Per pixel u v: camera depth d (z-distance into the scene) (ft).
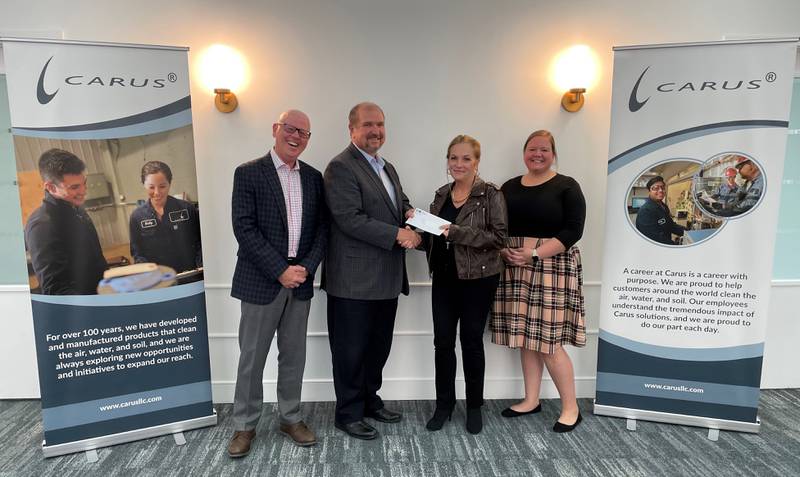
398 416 8.09
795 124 8.82
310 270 6.90
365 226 6.70
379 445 7.34
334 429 7.83
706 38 8.27
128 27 7.91
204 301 7.68
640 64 7.32
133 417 7.41
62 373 6.98
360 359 7.34
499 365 9.00
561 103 8.39
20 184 6.57
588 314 8.95
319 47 8.12
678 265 7.56
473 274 7.01
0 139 8.48
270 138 8.31
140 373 7.39
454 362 7.66
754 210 7.22
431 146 8.43
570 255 7.51
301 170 6.97
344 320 7.13
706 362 7.64
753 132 7.09
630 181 7.59
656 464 6.89
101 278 7.01
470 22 8.16
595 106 8.42
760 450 7.21
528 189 7.52
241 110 8.21
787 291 9.02
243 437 7.08
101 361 7.14
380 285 7.07
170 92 7.09
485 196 7.09
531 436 7.63
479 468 6.79
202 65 8.05
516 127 8.43
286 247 6.77
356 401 7.55
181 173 7.30
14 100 6.42
